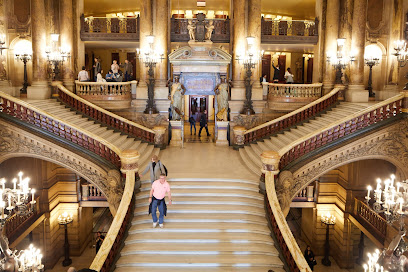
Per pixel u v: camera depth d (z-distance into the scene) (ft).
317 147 44.93
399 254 27.99
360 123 45.19
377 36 62.69
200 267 31.58
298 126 55.77
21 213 26.30
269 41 64.75
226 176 43.39
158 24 59.98
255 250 33.09
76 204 61.00
